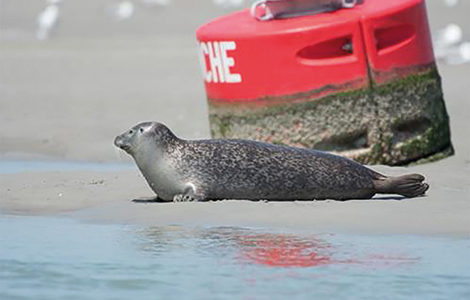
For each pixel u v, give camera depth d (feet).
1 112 146.51
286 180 77.61
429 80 98.27
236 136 98.07
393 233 65.10
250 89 95.81
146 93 167.94
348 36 93.61
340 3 97.04
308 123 94.84
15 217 73.97
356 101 94.43
